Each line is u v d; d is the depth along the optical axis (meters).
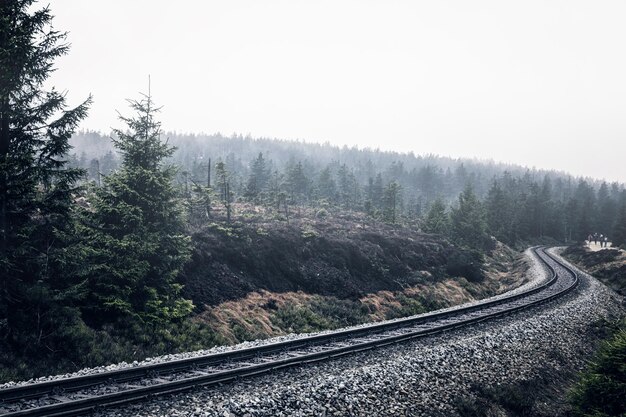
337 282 30.84
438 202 69.00
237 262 27.05
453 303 35.50
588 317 28.20
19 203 14.92
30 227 14.94
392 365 14.56
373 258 36.72
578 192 144.50
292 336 18.53
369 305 29.73
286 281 28.33
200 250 25.25
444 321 22.27
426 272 39.47
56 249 15.64
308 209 62.78
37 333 14.30
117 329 16.73
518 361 18.73
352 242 37.09
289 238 32.50
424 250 44.84
